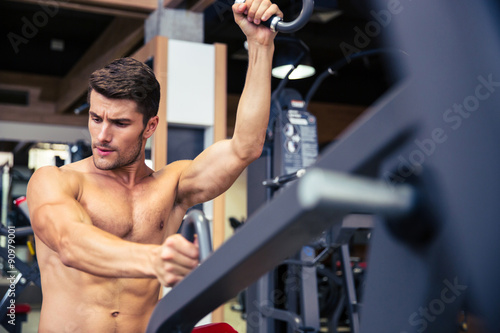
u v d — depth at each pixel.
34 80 8.34
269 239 0.34
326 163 0.32
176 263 0.53
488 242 0.29
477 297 0.30
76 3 3.93
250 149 1.23
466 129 0.29
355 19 7.14
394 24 0.31
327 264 5.94
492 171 0.29
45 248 1.21
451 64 0.29
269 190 3.48
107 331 1.17
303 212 0.31
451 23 0.29
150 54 3.91
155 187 1.31
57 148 8.41
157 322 0.48
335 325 4.78
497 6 0.29
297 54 3.37
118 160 1.15
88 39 8.42
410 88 0.30
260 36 1.10
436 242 0.32
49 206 0.90
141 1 4.05
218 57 3.94
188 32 4.19
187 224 0.57
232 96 8.37
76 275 1.17
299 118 3.47
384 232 0.34
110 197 1.22
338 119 9.05
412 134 0.31
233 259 0.38
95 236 0.72
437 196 0.31
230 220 5.74
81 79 6.94
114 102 1.11
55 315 1.17
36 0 3.83
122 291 1.20
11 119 8.29
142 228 1.26
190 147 3.91
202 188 1.34
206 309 0.48
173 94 3.81
